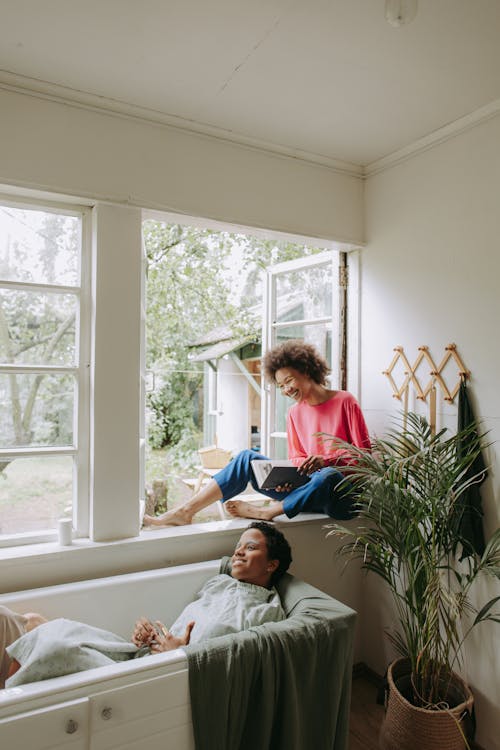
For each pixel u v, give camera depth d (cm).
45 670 143
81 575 210
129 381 223
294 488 256
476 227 225
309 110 226
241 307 669
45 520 217
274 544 212
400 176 265
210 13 165
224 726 149
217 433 675
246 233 266
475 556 204
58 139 208
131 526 223
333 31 173
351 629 177
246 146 251
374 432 277
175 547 229
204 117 231
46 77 200
